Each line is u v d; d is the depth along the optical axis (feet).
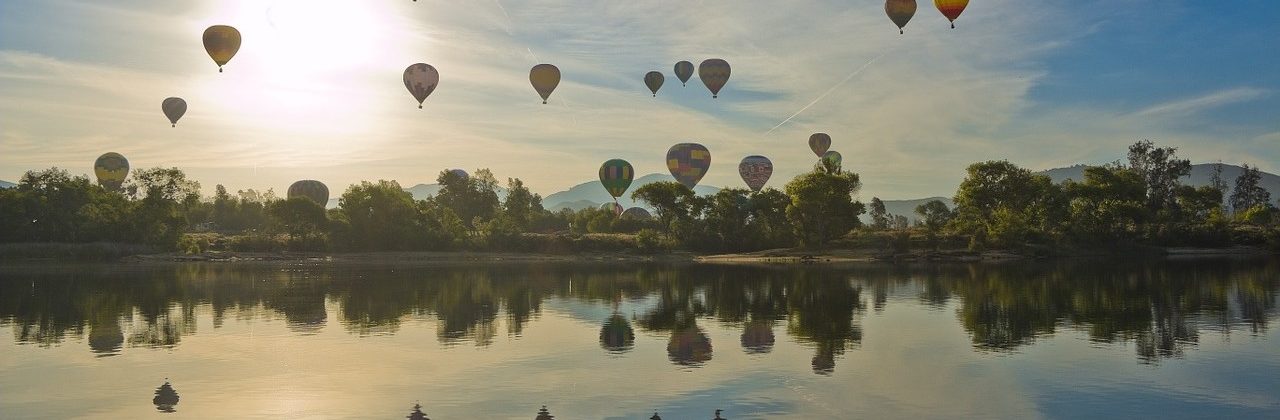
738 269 265.54
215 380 73.26
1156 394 66.23
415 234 392.06
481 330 104.99
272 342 94.94
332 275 235.81
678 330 104.42
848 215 354.33
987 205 367.04
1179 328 101.91
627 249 396.37
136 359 84.07
